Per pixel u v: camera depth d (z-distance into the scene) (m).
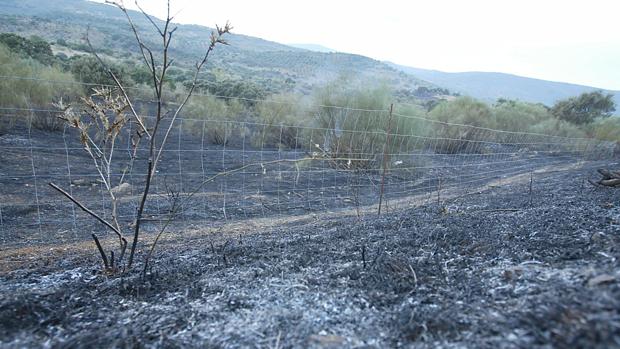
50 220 5.25
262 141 11.66
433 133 12.47
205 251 4.27
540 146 16.06
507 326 2.03
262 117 12.56
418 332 2.19
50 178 6.89
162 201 6.39
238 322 2.47
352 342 2.16
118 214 5.65
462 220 5.01
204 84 17.77
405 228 4.86
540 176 10.87
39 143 8.97
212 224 5.61
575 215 4.48
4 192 5.99
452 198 7.55
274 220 5.99
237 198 7.04
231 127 12.45
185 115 12.89
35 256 4.10
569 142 17.12
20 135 9.37
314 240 4.59
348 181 8.63
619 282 2.18
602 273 2.38
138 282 3.25
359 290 2.88
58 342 2.25
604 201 5.34
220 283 3.19
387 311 2.53
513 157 14.22
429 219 5.31
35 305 2.67
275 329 2.35
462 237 4.05
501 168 12.14
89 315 2.66
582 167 12.93
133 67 18.03
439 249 3.74
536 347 1.78
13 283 3.32
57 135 9.93
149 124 10.84
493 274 2.88
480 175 10.82
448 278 2.95
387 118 10.25
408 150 10.43
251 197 7.16
